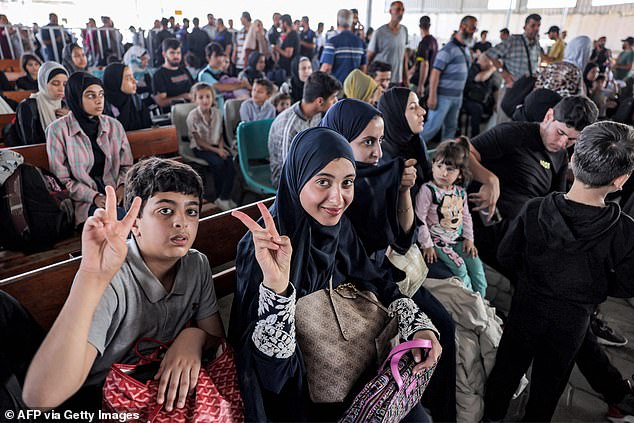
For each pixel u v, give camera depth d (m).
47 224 1.84
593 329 2.01
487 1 10.74
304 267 1.12
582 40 4.71
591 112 1.91
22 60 4.22
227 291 1.43
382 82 3.58
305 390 1.11
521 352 1.48
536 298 1.40
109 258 0.77
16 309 0.90
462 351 1.60
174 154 3.12
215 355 1.06
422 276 1.59
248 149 3.04
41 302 1.10
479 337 1.67
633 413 1.62
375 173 1.45
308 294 1.16
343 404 1.11
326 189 1.05
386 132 1.90
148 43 7.06
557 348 1.41
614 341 2.03
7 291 1.03
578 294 1.32
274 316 0.95
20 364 0.87
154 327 1.01
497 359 1.56
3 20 6.56
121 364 0.88
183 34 8.36
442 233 1.92
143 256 0.99
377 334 1.19
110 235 0.76
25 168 1.79
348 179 1.07
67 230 1.99
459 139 2.11
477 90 5.02
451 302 1.68
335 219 1.08
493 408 1.57
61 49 6.15
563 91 2.90
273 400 1.10
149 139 2.92
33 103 2.78
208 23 9.54
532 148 2.13
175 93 4.65
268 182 2.94
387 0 12.09
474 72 5.00
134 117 3.23
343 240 1.31
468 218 2.00
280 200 1.17
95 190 2.21
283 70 6.45
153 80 4.61
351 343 1.13
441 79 4.50
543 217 1.32
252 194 3.43
